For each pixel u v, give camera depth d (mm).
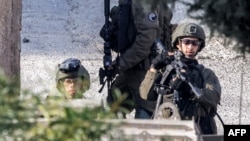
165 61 17125
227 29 9625
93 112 8195
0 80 8117
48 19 34469
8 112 8031
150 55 19688
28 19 34375
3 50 19500
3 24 19484
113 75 20203
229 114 26734
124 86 20016
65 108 8062
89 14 34875
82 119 8016
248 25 9562
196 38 17406
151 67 17344
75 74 17125
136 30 19578
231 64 30172
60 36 32906
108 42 20188
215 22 9633
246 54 10211
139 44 19562
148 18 19516
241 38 9641
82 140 8047
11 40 19859
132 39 19688
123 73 19922
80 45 32000
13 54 19969
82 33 33188
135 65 19766
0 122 8000
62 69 17125
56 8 35625
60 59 30703
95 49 31656
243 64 30156
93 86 27484
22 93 8188
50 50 31516
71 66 17078
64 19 34500
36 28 33625
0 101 8047
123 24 19703
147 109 19469
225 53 30734
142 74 19781
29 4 36000
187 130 11398
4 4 19469
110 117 8320
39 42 32281
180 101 16797
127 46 19797
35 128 8062
